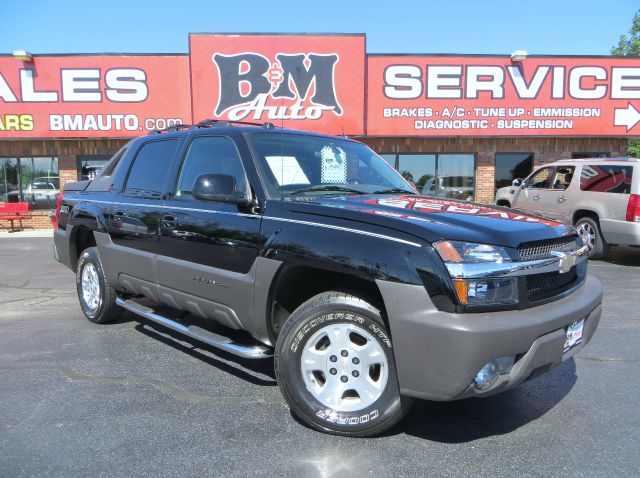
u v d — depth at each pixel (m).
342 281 3.04
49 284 7.45
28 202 14.97
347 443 2.82
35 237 13.64
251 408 3.26
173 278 3.87
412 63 14.05
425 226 2.62
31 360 4.14
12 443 2.81
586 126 14.41
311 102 13.94
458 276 2.45
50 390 3.54
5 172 14.87
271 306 3.17
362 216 2.82
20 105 13.97
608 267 8.61
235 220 3.33
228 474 2.52
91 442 2.83
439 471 2.54
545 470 2.56
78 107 14.04
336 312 2.81
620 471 2.55
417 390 2.55
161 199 4.09
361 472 2.53
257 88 13.86
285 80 13.86
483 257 2.52
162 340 4.66
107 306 4.97
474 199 15.01
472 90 14.16
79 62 13.93
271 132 3.74
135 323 5.25
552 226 2.97
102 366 4.00
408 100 14.13
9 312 5.74
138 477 2.49
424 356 2.49
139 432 2.94
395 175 4.29
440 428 2.99
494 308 2.51
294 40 13.79
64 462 2.62
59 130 14.06
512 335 2.45
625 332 4.90
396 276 2.55
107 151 14.80
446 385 2.47
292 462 2.62
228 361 4.12
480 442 2.83
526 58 14.14
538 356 2.57
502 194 11.91
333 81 13.92
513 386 2.61
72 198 5.47
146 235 4.14
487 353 2.41
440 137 14.39
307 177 3.57
